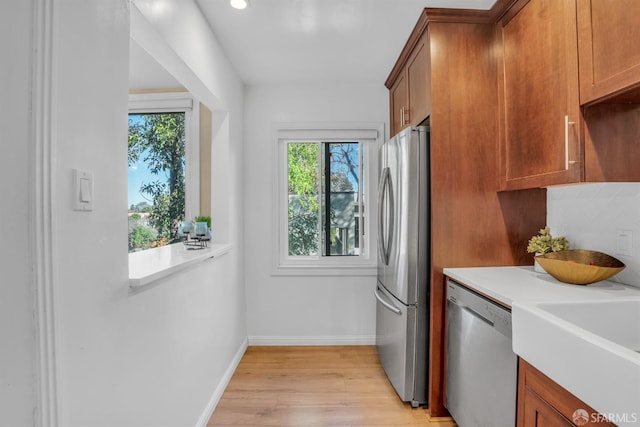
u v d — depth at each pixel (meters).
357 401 1.94
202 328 1.73
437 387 1.77
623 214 1.37
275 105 2.76
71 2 0.80
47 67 0.72
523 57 1.50
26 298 0.70
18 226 0.69
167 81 2.45
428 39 1.75
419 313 1.83
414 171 1.80
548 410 0.95
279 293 2.79
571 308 1.07
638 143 1.18
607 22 1.06
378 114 2.77
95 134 0.89
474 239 1.77
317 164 2.87
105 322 0.93
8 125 0.68
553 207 1.77
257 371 2.32
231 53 2.21
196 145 2.56
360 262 2.83
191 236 2.11
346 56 2.28
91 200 0.87
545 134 1.36
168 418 1.34
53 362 0.73
